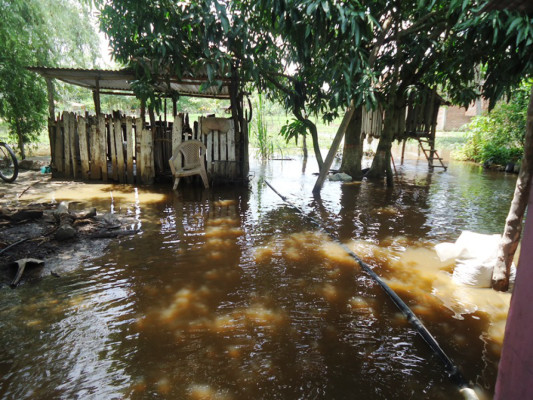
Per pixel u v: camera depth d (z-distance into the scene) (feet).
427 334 8.97
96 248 14.69
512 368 4.15
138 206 21.38
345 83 22.03
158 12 23.65
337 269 13.15
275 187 28.53
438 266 13.55
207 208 21.43
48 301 10.56
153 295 11.01
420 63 31.07
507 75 23.36
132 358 8.21
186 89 38.63
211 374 7.73
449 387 7.46
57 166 29.25
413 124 38.29
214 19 21.49
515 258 14.23
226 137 28.22
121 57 27.73
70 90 42.78
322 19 19.17
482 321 9.91
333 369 7.93
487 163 42.93
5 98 34.30
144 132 27.22
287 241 16.01
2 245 14.23
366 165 44.19
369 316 10.08
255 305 10.53
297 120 30.78
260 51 25.35
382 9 23.54
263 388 7.35
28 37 34.37
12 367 7.85
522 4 5.01
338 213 20.97
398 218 20.03
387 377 7.72
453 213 21.18
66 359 8.14
